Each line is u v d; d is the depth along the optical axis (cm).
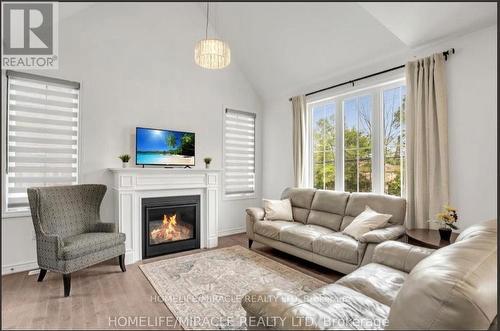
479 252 96
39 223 258
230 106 482
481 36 261
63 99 329
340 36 343
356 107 383
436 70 283
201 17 439
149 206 352
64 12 299
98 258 269
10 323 198
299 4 335
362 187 374
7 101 295
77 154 336
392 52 327
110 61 361
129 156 351
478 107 261
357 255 256
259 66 465
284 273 292
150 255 348
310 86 438
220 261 331
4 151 293
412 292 87
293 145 455
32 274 289
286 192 430
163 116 404
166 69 409
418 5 233
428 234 262
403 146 329
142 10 389
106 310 217
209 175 403
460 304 76
